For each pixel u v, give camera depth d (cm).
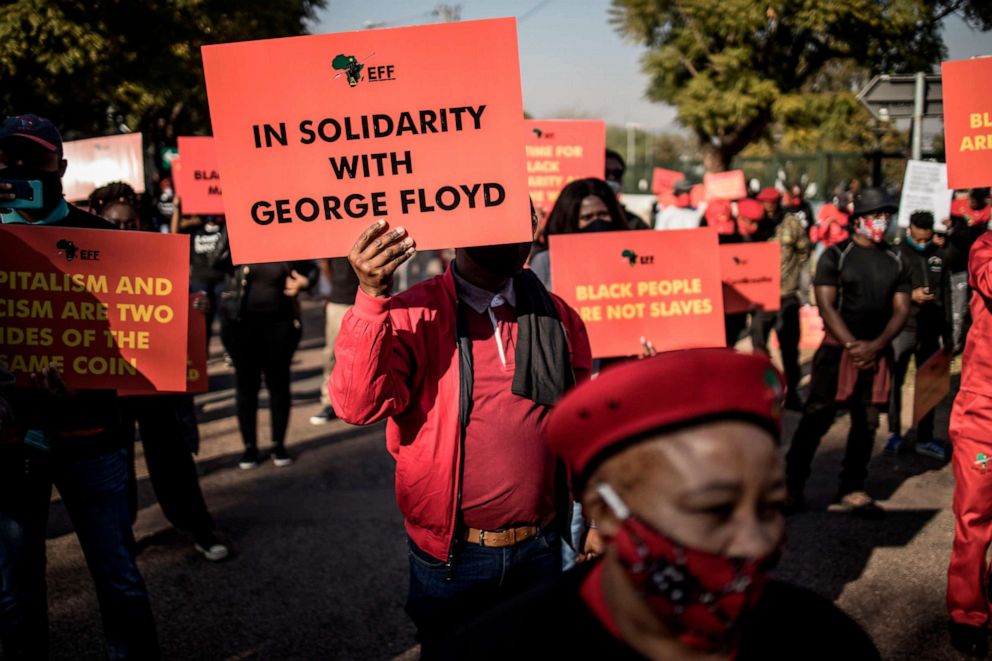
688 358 102
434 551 237
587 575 123
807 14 1672
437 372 233
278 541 474
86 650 361
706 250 370
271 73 223
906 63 1670
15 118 291
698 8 1816
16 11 1063
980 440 331
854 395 476
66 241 278
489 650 122
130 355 283
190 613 392
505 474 232
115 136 677
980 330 331
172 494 436
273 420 603
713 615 104
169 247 282
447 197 227
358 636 371
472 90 225
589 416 106
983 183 334
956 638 346
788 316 755
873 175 1196
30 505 278
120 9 1180
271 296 573
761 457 101
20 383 275
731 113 1820
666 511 101
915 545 448
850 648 126
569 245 366
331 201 226
